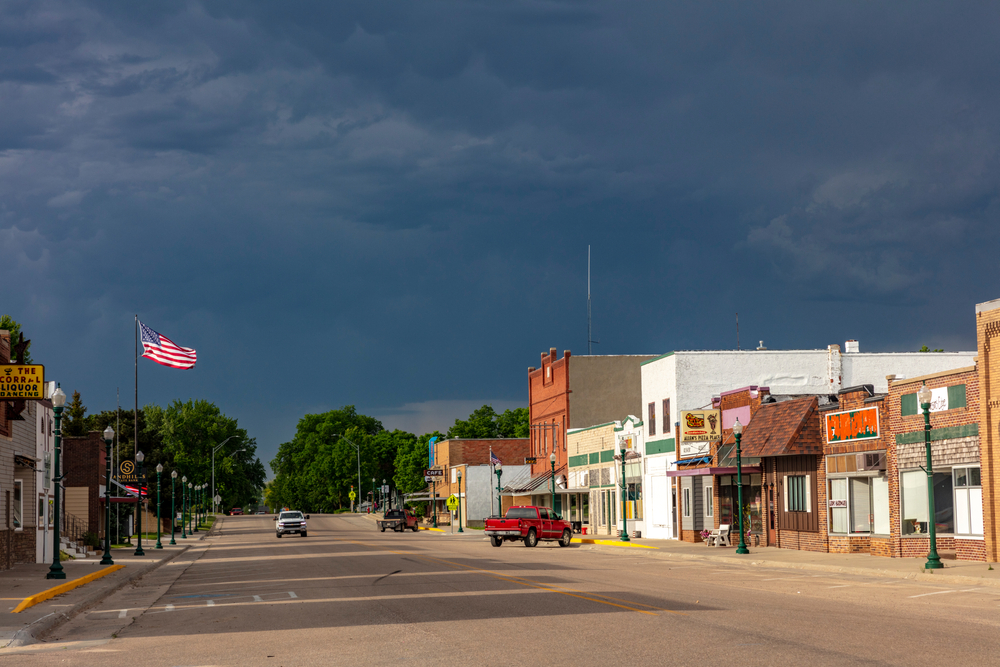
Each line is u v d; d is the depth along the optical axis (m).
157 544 56.16
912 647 12.32
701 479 45.28
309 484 172.25
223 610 19.34
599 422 67.44
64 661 13.08
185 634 15.72
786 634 13.63
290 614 17.97
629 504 55.75
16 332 53.53
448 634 14.38
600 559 35.50
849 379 50.47
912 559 30.31
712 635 13.62
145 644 14.70
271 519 140.62
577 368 67.75
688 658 11.61
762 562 31.44
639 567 30.48
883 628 14.29
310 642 14.03
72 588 26.28
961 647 12.31
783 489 38.53
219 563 39.44
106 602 23.45
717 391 49.38
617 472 57.44
